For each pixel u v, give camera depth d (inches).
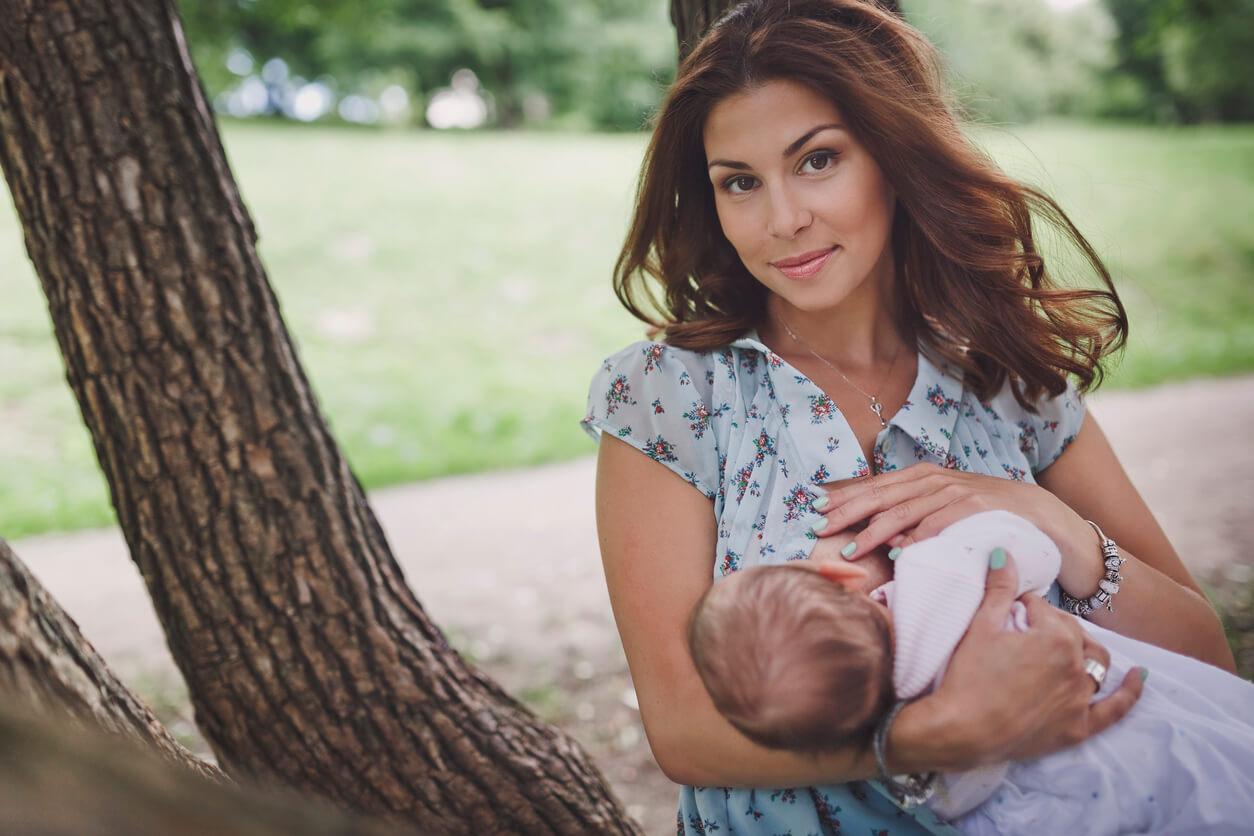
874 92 61.8
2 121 69.4
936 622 55.2
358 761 75.6
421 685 77.5
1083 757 54.1
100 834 30.4
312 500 75.1
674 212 72.4
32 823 29.5
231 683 74.3
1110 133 842.8
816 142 61.7
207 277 72.0
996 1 1023.0
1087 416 72.8
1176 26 589.6
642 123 77.3
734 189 64.5
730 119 62.6
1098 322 70.6
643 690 61.3
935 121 65.3
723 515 63.4
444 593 199.2
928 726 52.1
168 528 72.6
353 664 75.5
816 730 53.5
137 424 71.4
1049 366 68.3
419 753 76.7
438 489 271.7
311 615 74.5
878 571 61.7
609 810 83.6
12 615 45.4
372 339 390.9
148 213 70.4
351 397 336.2
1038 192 68.0
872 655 54.1
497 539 229.8
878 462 66.1
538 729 82.5
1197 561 193.0
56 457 288.4
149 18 71.4
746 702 54.7
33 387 325.7
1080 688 54.1
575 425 320.2
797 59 61.1
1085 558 63.2
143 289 70.6
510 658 167.8
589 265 483.8
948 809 55.1
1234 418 305.3
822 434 63.8
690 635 58.4
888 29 66.1
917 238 69.4
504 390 347.9
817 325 69.6
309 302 419.8
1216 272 500.7
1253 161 685.3
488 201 561.0
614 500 65.0
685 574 63.1
